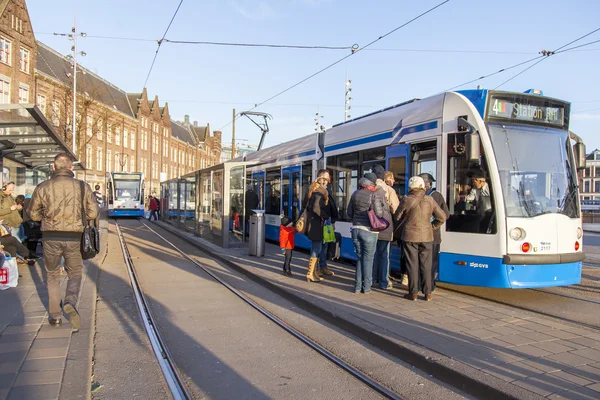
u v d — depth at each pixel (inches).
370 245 285.1
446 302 266.8
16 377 161.0
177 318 258.8
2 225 349.7
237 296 312.8
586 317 246.1
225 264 445.7
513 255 262.2
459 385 161.0
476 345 190.2
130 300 296.2
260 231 469.7
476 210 276.5
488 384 150.5
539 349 185.6
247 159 720.3
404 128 337.7
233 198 562.6
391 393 157.5
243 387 167.0
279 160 576.4
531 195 274.8
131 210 1343.5
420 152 321.1
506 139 277.6
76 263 218.8
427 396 155.9
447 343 192.9
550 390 145.6
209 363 190.7
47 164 566.3
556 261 269.6
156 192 2618.1
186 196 845.8
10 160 485.1
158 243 659.4
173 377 173.6
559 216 275.6
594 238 912.3
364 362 188.5
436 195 277.7
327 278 346.9
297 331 231.6
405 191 331.3
